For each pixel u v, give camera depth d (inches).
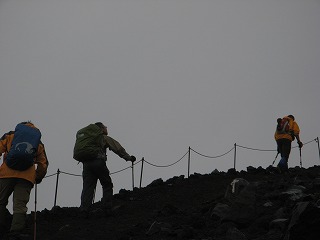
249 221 628.4
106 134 832.9
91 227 695.7
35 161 693.3
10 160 668.7
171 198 860.6
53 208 798.5
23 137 679.1
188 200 845.2
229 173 1034.7
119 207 802.8
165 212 722.8
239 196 651.5
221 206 666.2
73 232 671.1
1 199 680.4
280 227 577.6
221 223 630.5
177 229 625.9
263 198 737.0
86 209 785.6
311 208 503.8
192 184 955.3
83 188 797.2
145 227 663.1
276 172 1031.0
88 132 798.5
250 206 643.5
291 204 675.4
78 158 793.6
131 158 837.8
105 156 815.1
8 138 687.7
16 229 665.6
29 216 768.3
